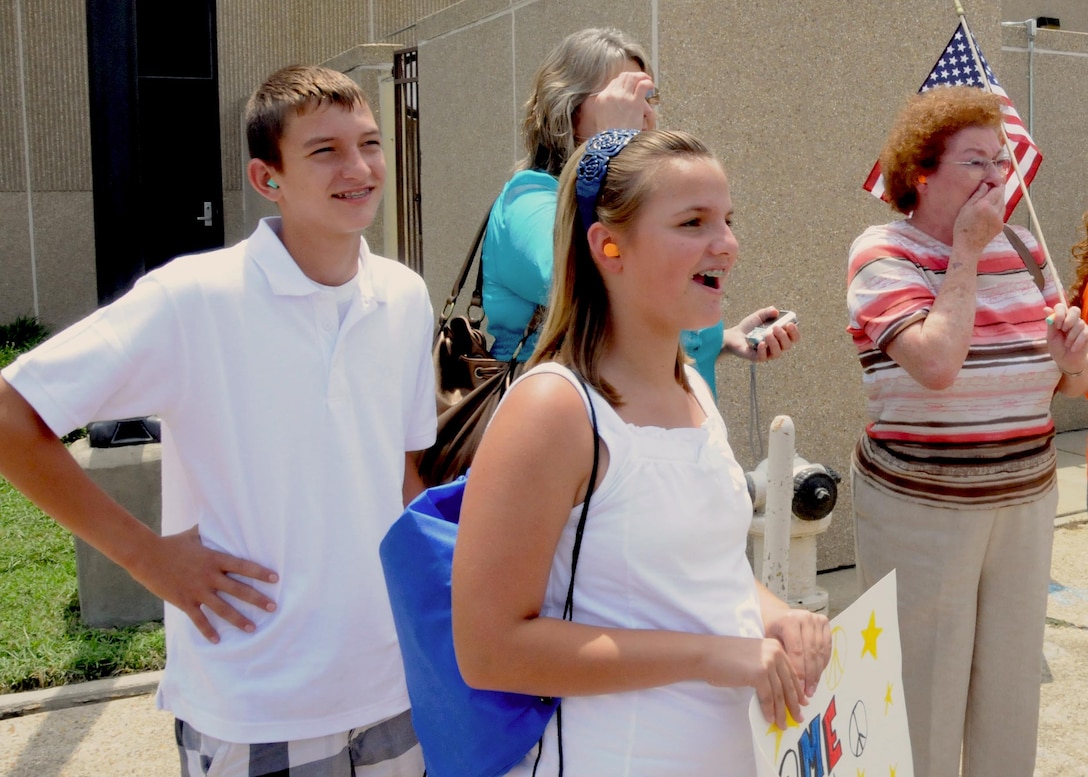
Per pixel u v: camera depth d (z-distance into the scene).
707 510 1.48
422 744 1.57
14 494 5.98
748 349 2.55
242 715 1.93
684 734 1.44
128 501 4.25
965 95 2.56
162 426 2.05
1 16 10.11
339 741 2.01
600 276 1.53
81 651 4.02
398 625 1.60
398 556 1.57
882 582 1.73
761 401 4.73
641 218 1.44
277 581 1.95
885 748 1.74
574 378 1.44
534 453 1.38
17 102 10.24
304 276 1.97
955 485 2.53
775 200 4.61
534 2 5.09
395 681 2.04
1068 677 3.95
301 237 2.01
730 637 1.43
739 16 4.41
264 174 2.03
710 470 1.49
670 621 1.44
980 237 2.45
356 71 7.79
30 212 10.38
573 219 1.53
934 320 2.42
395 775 2.09
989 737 2.68
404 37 11.02
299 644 1.95
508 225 2.41
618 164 1.46
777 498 2.58
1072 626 4.38
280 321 1.96
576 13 4.75
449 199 6.12
